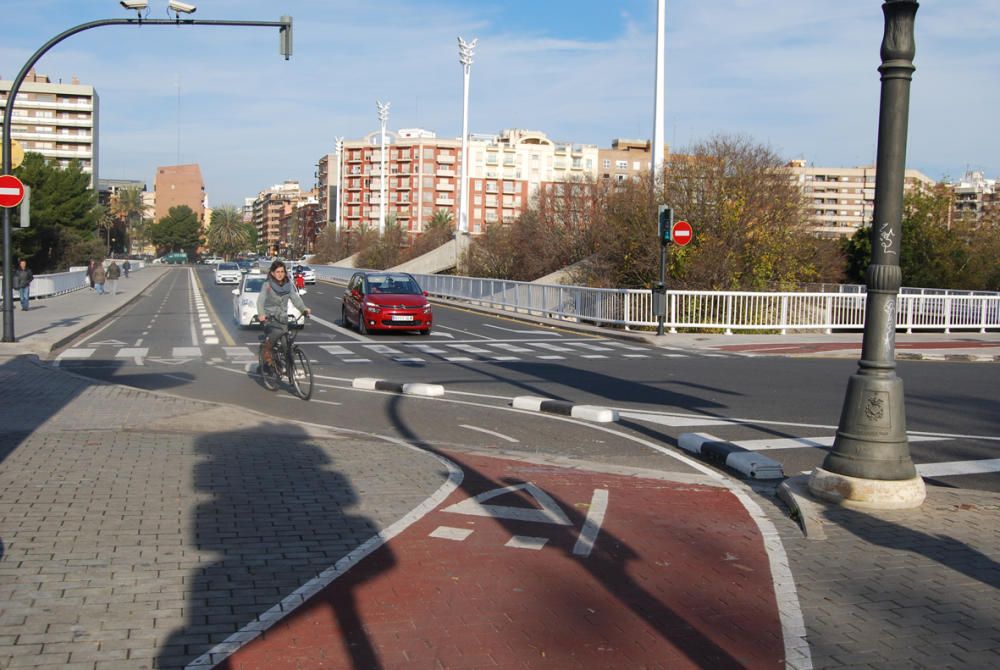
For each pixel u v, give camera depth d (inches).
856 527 242.4
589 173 1867.6
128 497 261.1
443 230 2940.5
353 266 3516.2
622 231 1259.2
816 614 182.7
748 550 224.4
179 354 731.4
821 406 484.1
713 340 896.9
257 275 1042.7
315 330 1000.9
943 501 269.1
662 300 925.2
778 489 281.7
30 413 410.9
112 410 422.0
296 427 391.5
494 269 2028.8
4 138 697.0
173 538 223.6
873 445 262.4
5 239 710.5
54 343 759.7
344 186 6038.4
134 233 6953.7
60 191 3592.5
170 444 341.7
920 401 500.7
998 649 166.7
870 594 194.1
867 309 267.6
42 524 232.1
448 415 447.8
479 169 5521.7
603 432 405.4
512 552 219.6
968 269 1640.0
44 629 166.2
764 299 982.4
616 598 189.5
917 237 1653.5
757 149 1155.9
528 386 562.9
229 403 482.3
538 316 1242.6
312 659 156.6
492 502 268.8
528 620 176.1
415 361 704.4
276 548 217.8
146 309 1375.5
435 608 181.5
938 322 1018.1
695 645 166.1
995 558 218.7
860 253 1659.7
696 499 279.0
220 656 157.0
